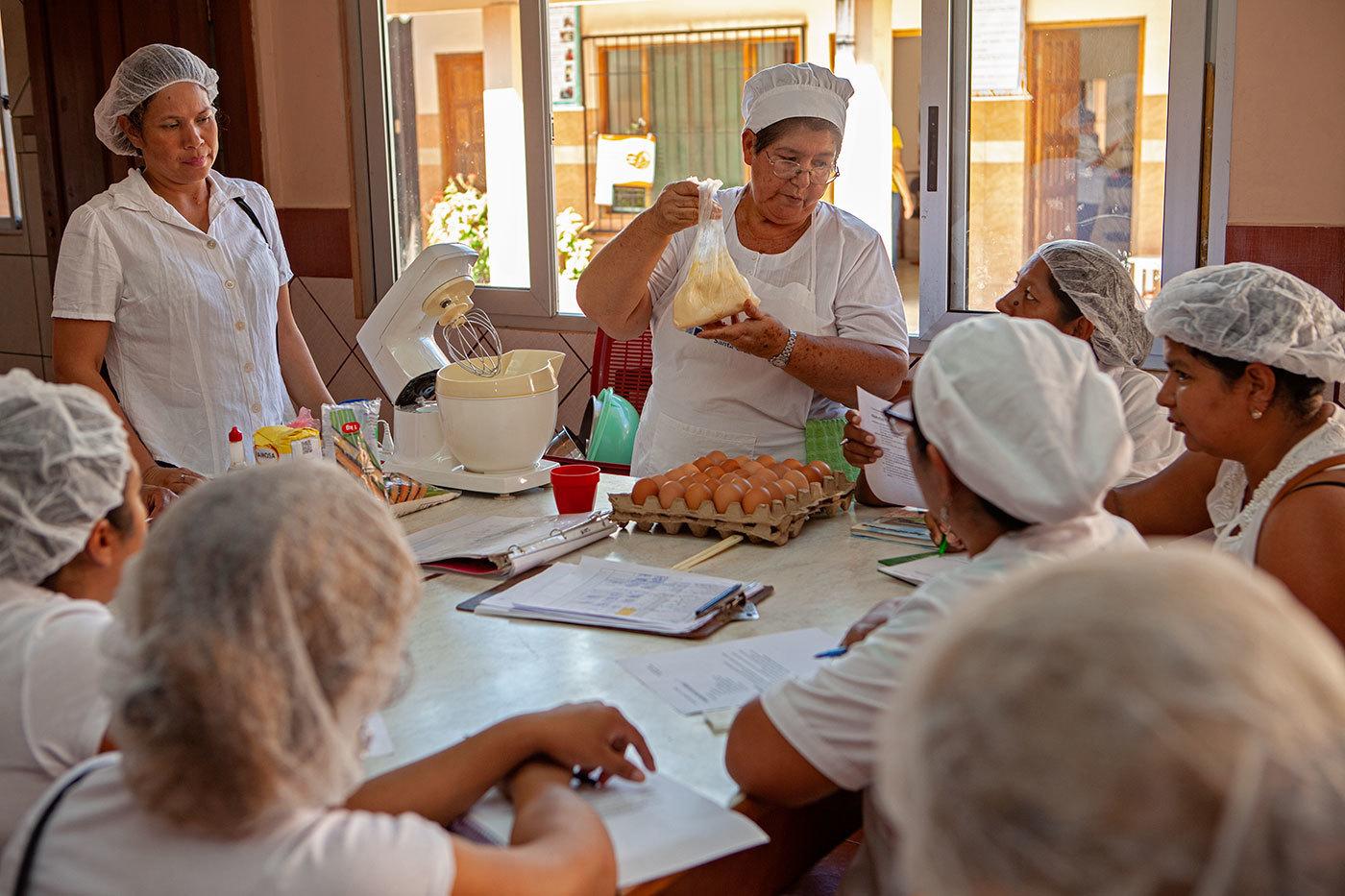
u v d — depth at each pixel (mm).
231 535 879
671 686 1481
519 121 3975
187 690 842
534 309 4000
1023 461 1116
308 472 955
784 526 2012
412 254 4191
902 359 2465
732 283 2268
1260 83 2938
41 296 4734
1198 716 472
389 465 2504
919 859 554
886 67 4539
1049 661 503
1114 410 1133
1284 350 1625
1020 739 494
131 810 914
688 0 4988
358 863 882
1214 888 461
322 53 4086
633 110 5211
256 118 4168
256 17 4109
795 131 2285
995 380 1131
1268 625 507
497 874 947
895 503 2180
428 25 4016
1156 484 2031
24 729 1079
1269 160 2963
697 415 2527
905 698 577
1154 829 468
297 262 4289
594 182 5297
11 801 1095
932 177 3379
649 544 2057
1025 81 3270
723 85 5055
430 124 4094
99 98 4301
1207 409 1723
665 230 2318
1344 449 1643
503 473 2400
